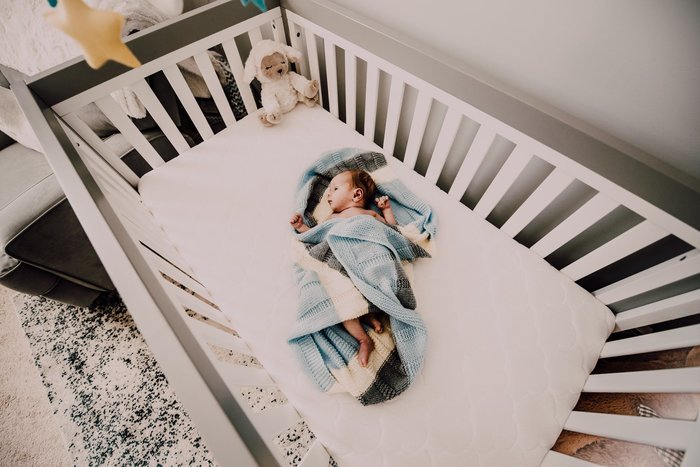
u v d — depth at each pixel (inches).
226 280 35.0
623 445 29.1
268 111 43.3
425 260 35.0
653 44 18.6
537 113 23.8
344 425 27.3
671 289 28.5
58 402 46.3
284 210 39.2
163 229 38.4
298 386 29.2
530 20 22.7
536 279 33.2
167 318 18.3
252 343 31.6
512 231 35.4
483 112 27.5
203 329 26.1
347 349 29.2
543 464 26.4
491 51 26.4
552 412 27.9
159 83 40.4
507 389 28.6
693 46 17.3
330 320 29.5
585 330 30.7
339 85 47.8
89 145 35.3
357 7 34.1
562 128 23.2
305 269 33.8
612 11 19.0
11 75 42.9
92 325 52.1
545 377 29.0
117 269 19.4
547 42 22.8
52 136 26.0
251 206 39.5
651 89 20.1
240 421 15.9
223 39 37.8
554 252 36.2
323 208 39.1
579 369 29.4
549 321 31.2
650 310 27.9
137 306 18.2
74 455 42.9
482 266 34.3
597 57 21.2
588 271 31.3
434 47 30.2
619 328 31.4
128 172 40.3
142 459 42.2
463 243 35.7
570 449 30.3
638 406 31.1
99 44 10.6
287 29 42.6
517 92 24.6
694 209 20.2
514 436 27.0
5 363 49.2
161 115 38.8
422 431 27.0
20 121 44.1
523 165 28.7
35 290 42.8
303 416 28.4
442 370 29.4
